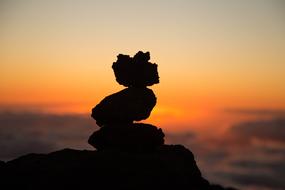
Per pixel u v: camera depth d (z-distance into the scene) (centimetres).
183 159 2408
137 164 2173
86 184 2089
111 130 2294
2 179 2252
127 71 2339
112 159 2191
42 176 2219
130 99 2297
